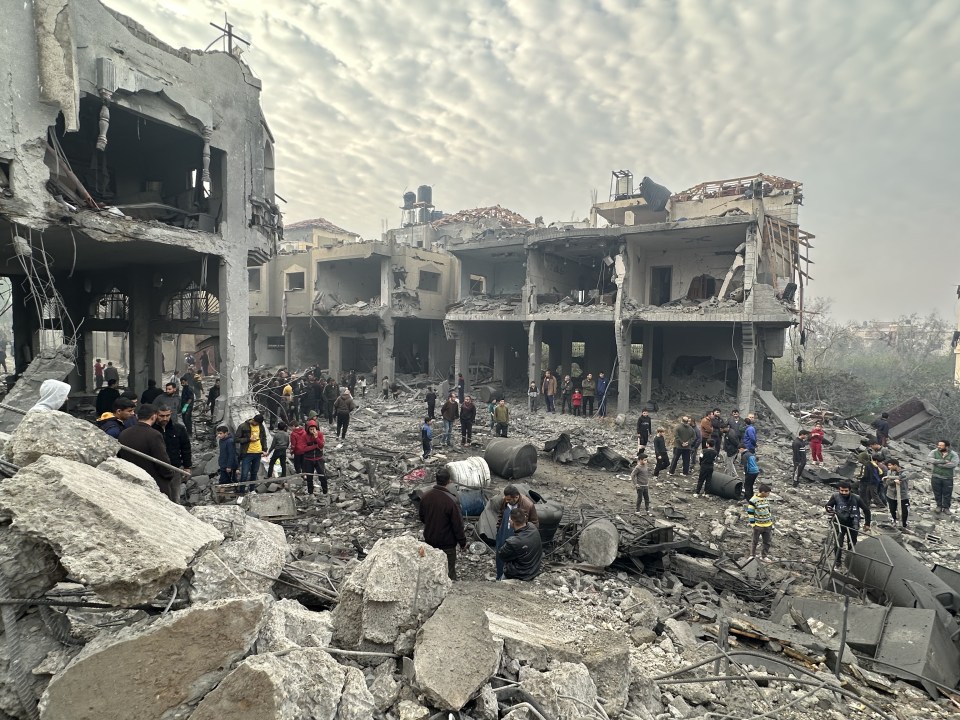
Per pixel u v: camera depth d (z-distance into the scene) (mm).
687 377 23828
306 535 8703
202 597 3102
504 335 27562
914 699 5137
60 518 2668
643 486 11078
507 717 3312
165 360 35094
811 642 5969
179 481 7578
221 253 12422
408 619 3637
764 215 20188
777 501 12641
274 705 2330
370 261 30016
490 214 35969
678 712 4500
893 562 7363
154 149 14766
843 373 26484
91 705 2318
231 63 12570
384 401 24797
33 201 8578
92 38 9430
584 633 4777
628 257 21438
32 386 8648
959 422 20078
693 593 7633
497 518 8891
